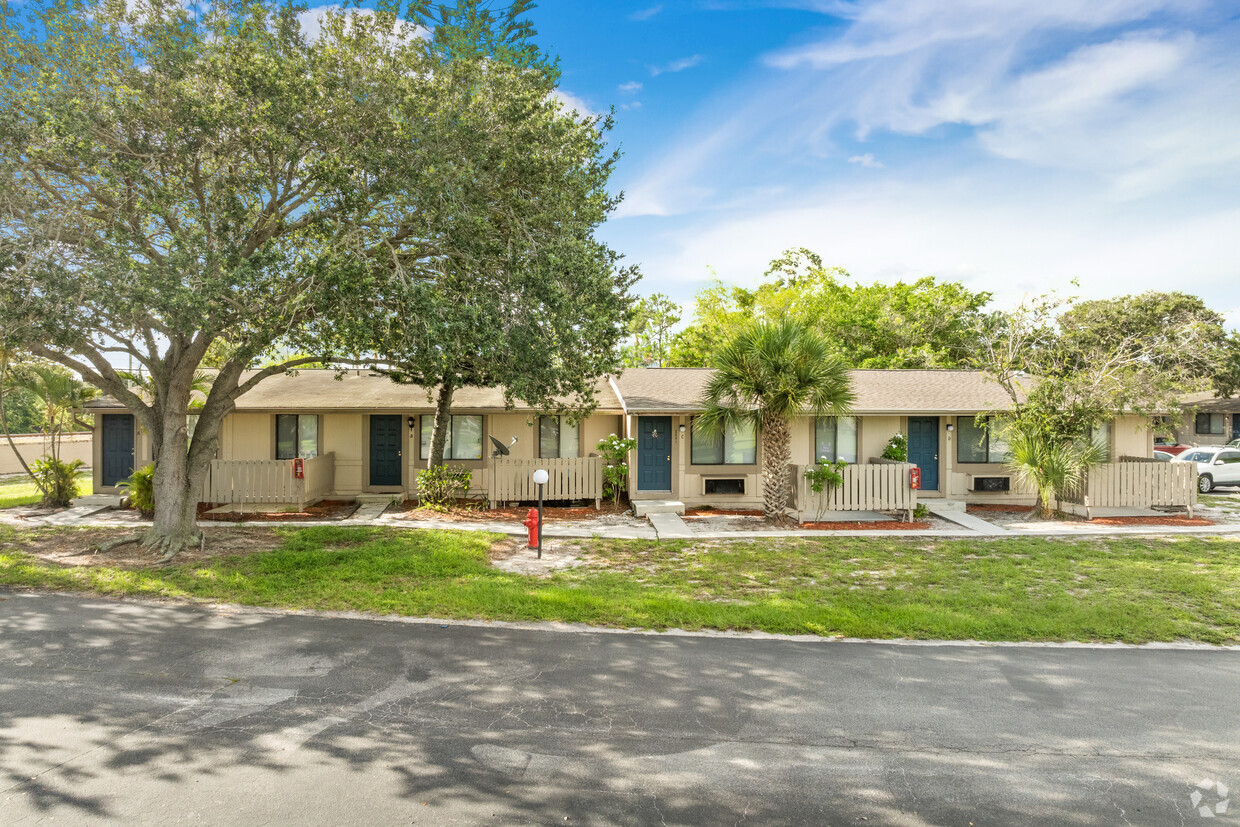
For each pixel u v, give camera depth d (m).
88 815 4.36
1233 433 36.19
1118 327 31.72
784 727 5.77
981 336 18.55
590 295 12.41
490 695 6.36
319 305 10.63
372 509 17.39
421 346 10.91
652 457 18.38
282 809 4.46
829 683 6.73
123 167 10.04
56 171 11.04
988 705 6.26
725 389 15.70
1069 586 10.47
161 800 4.55
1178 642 8.08
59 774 4.87
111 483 19.02
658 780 4.91
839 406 15.33
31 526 14.84
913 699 6.38
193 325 10.02
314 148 11.67
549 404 14.35
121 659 7.16
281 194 12.42
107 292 9.38
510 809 4.51
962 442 18.92
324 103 11.07
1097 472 16.25
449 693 6.39
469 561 11.80
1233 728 5.82
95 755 5.15
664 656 7.46
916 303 38.84
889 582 10.74
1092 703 6.32
